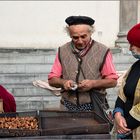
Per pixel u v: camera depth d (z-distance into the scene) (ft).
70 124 10.98
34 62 28.58
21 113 12.13
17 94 27.17
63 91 13.44
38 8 31.22
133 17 31.01
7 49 28.76
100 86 12.91
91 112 11.76
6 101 14.19
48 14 31.30
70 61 13.26
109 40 31.65
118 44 30.48
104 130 10.22
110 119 12.28
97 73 13.17
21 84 27.76
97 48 13.23
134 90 11.25
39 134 10.12
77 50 13.25
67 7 31.37
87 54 13.20
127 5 30.96
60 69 13.52
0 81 27.84
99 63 13.12
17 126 10.96
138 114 10.92
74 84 12.90
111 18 31.65
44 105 26.66
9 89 27.37
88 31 12.98
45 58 28.71
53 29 31.40
